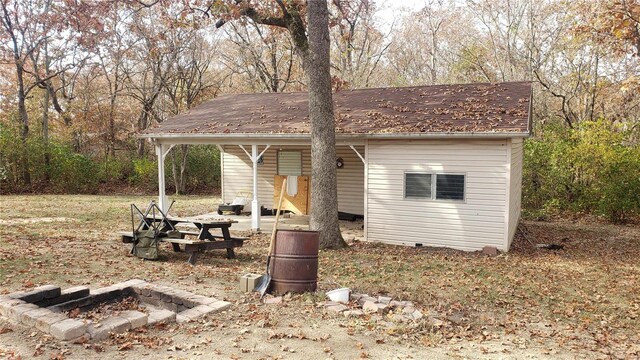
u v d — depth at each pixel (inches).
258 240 445.1
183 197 914.1
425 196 439.5
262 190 636.7
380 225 462.0
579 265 372.2
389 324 213.2
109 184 1013.2
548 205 659.4
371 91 585.0
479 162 414.6
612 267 366.9
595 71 807.7
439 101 492.7
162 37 719.1
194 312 215.9
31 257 328.2
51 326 178.2
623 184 591.8
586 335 219.5
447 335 208.4
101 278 280.5
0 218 548.7
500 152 405.7
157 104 1106.7
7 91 1136.2
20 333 179.9
